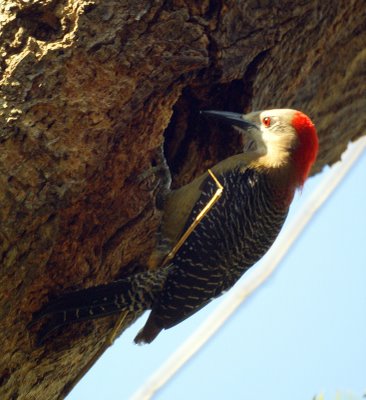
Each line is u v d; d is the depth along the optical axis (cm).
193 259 1106
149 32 1015
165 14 1020
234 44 1096
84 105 994
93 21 995
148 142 1052
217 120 1228
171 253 1065
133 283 1050
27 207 984
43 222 998
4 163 972
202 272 1106
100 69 999
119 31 1003
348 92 1384
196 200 1141
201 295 1110
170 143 1227
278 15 1127
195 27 1037
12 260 995
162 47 1021
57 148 984
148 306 1062
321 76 1309
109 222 1062
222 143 1252
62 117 986
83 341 1112
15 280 1005
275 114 1212
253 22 1102
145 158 1055
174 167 1243
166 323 1084
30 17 994
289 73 1244
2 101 974
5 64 982
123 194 1055
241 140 1257
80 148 994
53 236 1009
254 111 1230
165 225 1146
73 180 997
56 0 992
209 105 1209
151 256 1144
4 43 987
